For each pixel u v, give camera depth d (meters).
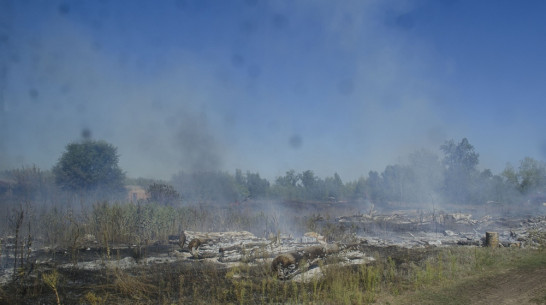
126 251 16.23
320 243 15.76
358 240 19.16
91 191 36.12
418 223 26.45
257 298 9.67
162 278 11.51
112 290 10.23
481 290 10.38
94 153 37.41
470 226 25.30
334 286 9.98
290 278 11.38
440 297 9.79
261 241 16.34
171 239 19.03
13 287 9.92
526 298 9.66
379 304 9.27
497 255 14.78
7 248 15.09
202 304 9.12
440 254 14.73
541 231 21.34
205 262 13.93
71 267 12.64
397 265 13.59
